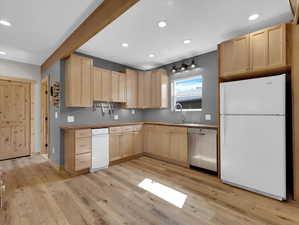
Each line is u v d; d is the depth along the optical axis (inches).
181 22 93.6
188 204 78.7
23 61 158.9
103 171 122.9
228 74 102.7
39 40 113.7
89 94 133.5
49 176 113.0
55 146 133.4
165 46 127.3
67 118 130.4
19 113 159.8
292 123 81.4
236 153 95.3
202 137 119.8
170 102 171.2
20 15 84.4
